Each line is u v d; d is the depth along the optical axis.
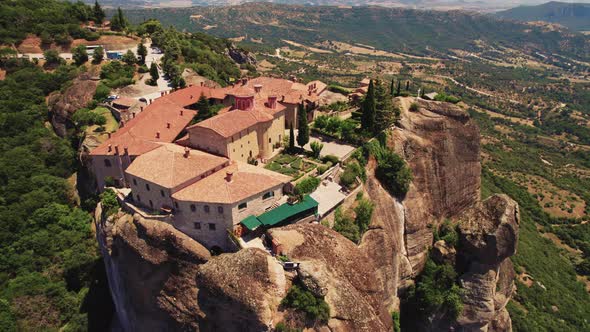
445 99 117.62
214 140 73.50
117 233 64.38
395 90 127.50
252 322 50.38
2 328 69.38
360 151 87.94
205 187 60.69
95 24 168.88
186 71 135.12
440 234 96.44
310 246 57.91
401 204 90.12
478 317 83.56
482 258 85.00
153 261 59.88
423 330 85.50
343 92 130.75
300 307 50.75
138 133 81.50
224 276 51.94
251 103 86.19
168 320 59.38
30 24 144.75
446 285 86.44
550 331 92.56
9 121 104.81
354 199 76.50
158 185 61.72
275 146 90.38
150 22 182.12
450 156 101.31
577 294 105.88
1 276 79.12
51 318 74.38
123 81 120.56
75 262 81.38
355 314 53.75
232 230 59.81
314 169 78.88
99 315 77.56
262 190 62.03
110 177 76.44
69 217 88.62
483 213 86.94
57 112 111.38
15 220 85.62
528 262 110.50
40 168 97.69
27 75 123.50
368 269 61.06
